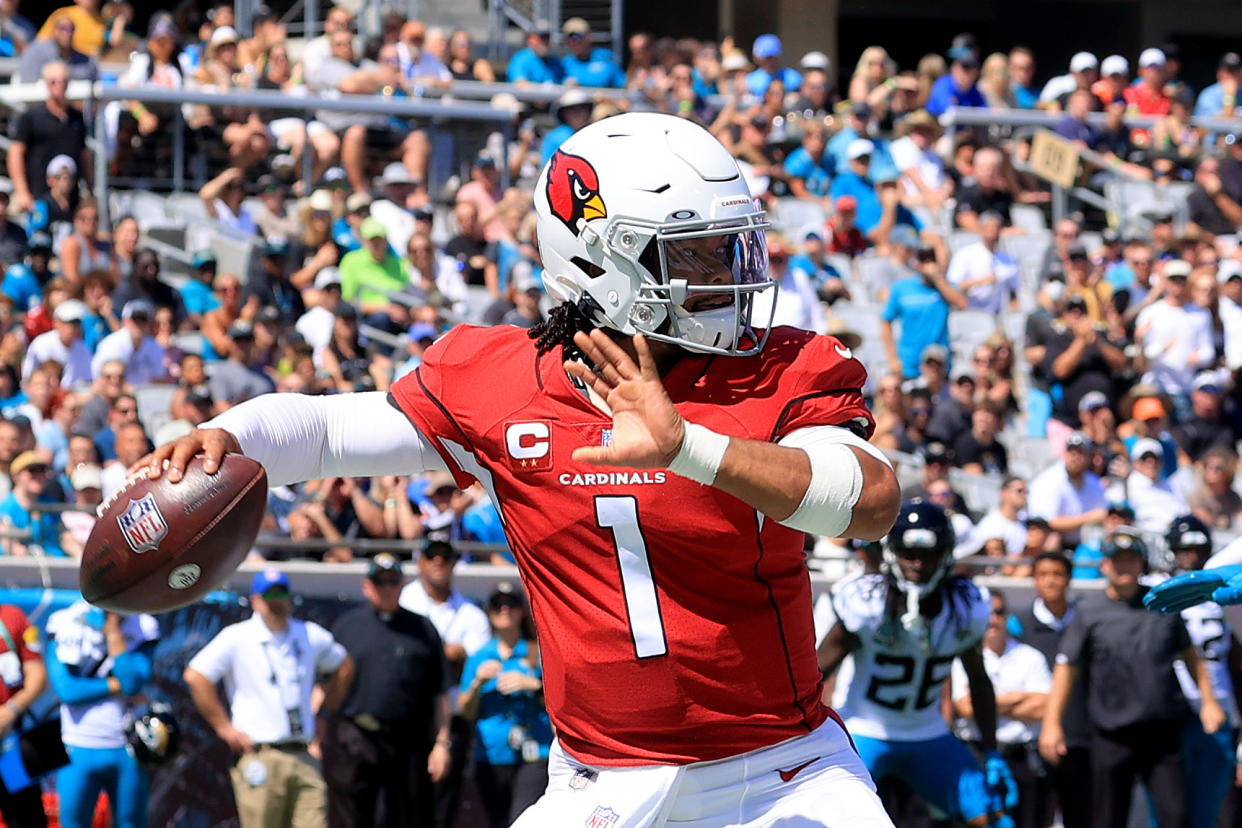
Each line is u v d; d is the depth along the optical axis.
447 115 40.41
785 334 10.69
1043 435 37.72
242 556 10.79
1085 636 25.19
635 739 10.73
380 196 39.84
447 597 26.19
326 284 34.12
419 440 11.11
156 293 34.78
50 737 22.42
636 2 67.62
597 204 10.36
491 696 24.94
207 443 10.64
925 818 24.22
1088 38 74.25
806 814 10.73
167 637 24.53
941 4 73.12
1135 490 33.03
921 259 38.78
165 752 22.62
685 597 10.47
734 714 10.64
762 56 50.50
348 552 27.06
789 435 10.30
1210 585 12.45
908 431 34.22
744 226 10.39
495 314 35.47
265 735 23.58
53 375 29.80
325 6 52.31
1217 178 46.47
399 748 24.42
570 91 42.41
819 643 21.36
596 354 9.57
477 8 54.59
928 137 46.00
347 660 24.45
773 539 10.41
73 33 43.72
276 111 39.59
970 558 27.77
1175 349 39.00
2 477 27.47
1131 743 25.00
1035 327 37.81
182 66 42.69
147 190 38.81
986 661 26.09
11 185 38.62
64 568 24.66
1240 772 26.48
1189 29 73.50
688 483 10.23
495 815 25.06
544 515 10.63
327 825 24.20
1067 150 46.62
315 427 11.10
